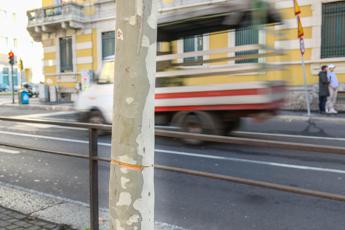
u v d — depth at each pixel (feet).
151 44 6.86
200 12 27.89
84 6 80.12
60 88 84.53
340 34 52.11
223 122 27.81
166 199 16.76
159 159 23.91
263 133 33.27
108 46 78.13
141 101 6.88
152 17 6.84
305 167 21.35
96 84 34.55
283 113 47.09
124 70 6.88
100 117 34.14
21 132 37.06
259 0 26.58
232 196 17.03
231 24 27.45
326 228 13.43
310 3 53.21
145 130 6.98
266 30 27.35
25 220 13.43
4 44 172.24
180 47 29.63
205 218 14.57
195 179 19.70
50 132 36.76
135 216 7.09
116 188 7.19
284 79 29.30
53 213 14.37
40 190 18.30
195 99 28.04
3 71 171.63
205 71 27.94
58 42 84.79
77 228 12.84
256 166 21.79
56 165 23.35
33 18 85.46
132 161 6.98
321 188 17.56
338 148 7.92
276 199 16.52
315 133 33.06
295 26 54.19
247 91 26.13
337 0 51.37
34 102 84.89
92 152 12.03
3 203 15.58
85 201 16.52
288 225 13.75
